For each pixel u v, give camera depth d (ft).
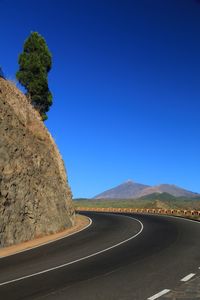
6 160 75.15
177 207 273.54
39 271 42.34
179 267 42.09
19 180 77.10
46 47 129.18
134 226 97.19
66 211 98.32
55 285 35.22
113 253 53.83
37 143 94.22
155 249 55.98
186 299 29.55
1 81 99.04
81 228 95.86
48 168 94.22
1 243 66.59
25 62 125.90
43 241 71.77
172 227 90.63
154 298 29.86
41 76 126.62
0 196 69.72
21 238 72.33
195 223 101.60
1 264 48.88
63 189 102.27
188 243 61.16
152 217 137.39
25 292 32.89
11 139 80.59
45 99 128.26
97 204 419.54
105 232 84.07
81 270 42.14
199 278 36.65
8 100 95.14
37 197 82.38
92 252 55.52
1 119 79.97
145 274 38.88
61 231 88.79
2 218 68.64
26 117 99.45
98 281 36.42
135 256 50.52
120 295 31.01
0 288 34.73
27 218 76.48
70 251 57.67
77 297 30.71
